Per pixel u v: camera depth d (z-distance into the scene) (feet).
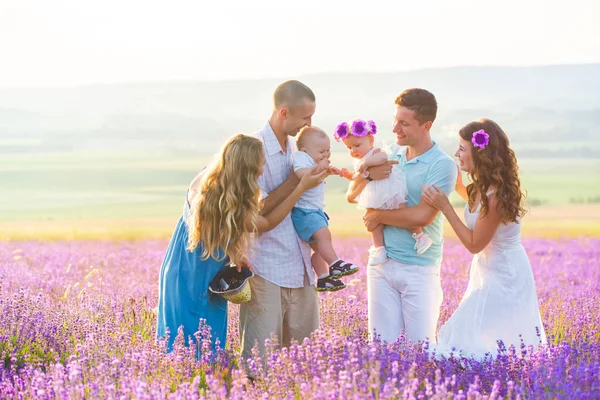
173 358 16.29
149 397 13.11
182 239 18.25
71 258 38.42
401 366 15.40
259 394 14.64
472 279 19.44
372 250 19.19
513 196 17.94
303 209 18.28
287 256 18.13
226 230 17.16
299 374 14.93
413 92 18.26
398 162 18.53
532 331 18.74
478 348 18.53
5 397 14.16
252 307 18.15
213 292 17.74
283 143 18.29
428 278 18.71
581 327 21.72
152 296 25.04
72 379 13.58
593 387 14.61
